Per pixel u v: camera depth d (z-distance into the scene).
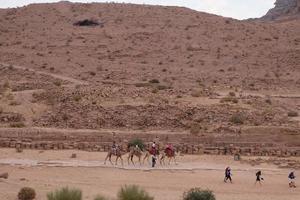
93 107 198.75
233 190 111.69
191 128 179.62
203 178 124.31
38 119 191.88
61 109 199.12
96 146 159.62
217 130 179.88
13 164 130.50
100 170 127.75
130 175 123.31
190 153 159.50
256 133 178.12
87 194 96.19
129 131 180.25
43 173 120.94
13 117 191.25
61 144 160.12
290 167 144.75
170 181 118.56
